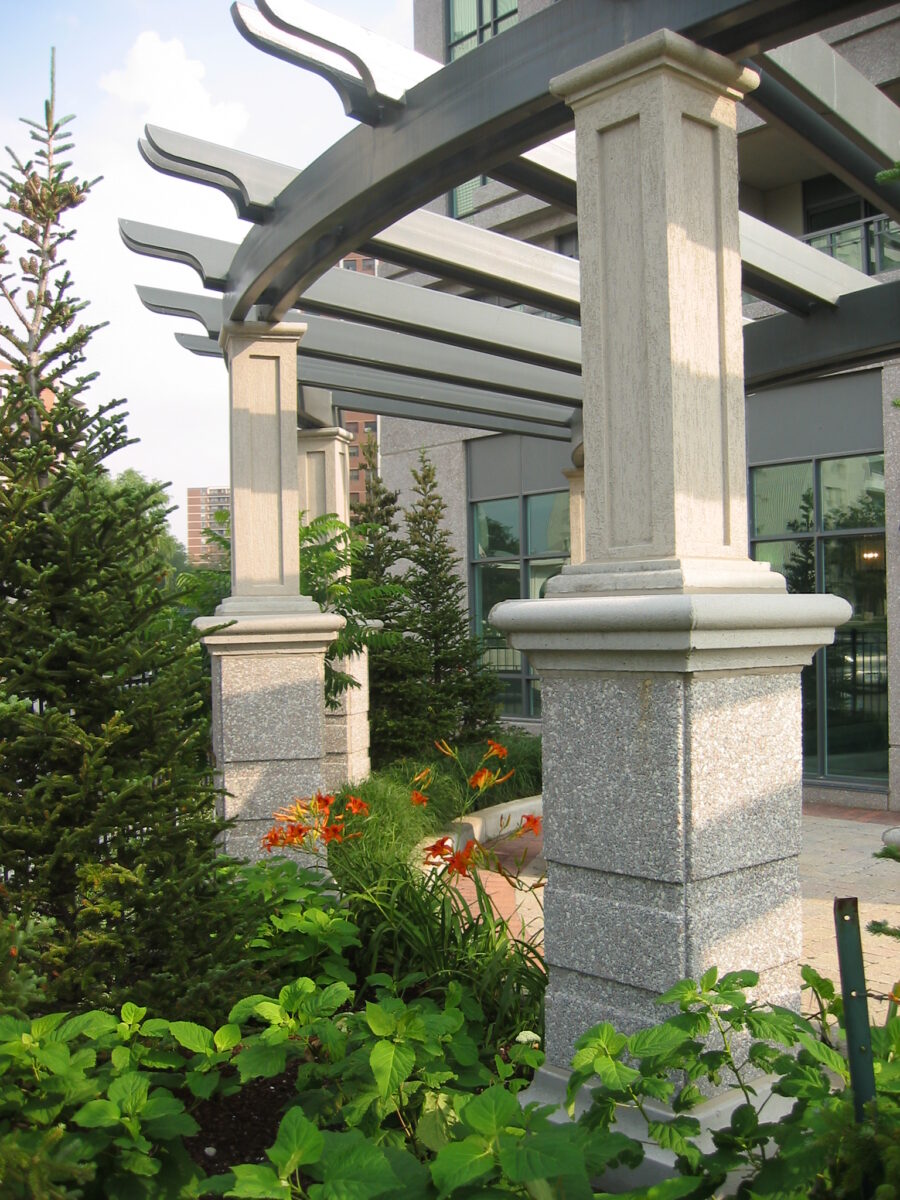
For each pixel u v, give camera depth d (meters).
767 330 6.66
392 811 6.47
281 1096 3.06
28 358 3.33
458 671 10.22
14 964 2.30
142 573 3.28
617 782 2.79
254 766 5.45
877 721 9.81
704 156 2.99
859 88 4.14
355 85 3.97
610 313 2.99
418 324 6.54
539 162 4.29
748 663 2.77
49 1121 2.14
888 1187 1.65
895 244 9.90
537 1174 1.77
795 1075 2.09
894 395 9.45
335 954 3.78
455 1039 2.99
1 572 3.05
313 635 5.48
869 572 9.91
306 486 8.68
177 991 2.96
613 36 3.03
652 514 2.87
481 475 13.95
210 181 5.01
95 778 2.97
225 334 5.78
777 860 2.89
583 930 2.88
